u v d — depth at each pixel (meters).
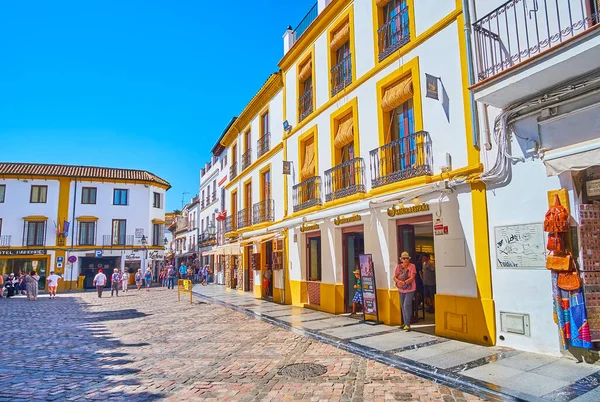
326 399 5.12
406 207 9.51
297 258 14.90
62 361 7.45
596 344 6.01
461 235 8.18
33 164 35.72
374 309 10.18
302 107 15.20
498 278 7.41
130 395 5.45
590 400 4.68
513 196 7.22
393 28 10.71
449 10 8.79
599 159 5.83
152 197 37.12
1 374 6.59
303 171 14.81
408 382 5.70
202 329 10.57
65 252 32.97
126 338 9.60
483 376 5.67
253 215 19.20
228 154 26.06
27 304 19.72
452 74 8.60
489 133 7.75
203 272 30.88
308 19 15.51
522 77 6.19
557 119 6.59
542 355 6.55
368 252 10.85
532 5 6.95
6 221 32.44
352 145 12.37
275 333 9.63
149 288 31.58
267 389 5.56
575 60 5.63
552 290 6.50
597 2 5.87
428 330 9.08
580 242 6.18
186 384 5.88
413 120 9.99
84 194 34.59
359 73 11.71
